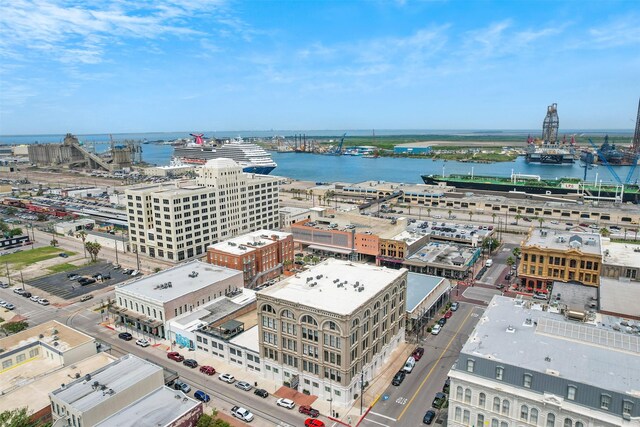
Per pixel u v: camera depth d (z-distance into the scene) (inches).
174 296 4653.1
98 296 5674.2
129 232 7652.6
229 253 6008.9
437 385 3681.1
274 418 3270.2
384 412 3334.2
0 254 7559.1
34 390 3088.1
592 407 2463.1
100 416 2731.3
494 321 3324.3
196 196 7239.2
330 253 7588.6
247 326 4411.9
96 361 3491.6
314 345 3457.2
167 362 4104.3
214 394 3580.2
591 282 5472.4
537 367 2667.3
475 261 6870.1
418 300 4813.0
